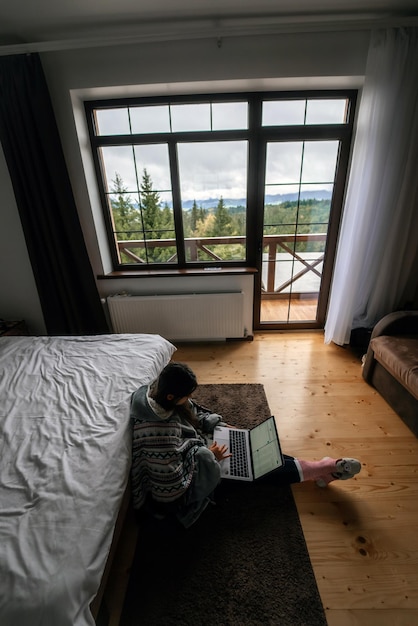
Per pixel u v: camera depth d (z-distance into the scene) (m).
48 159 2.13
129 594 1.01
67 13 1.73
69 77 2.06
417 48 1.83
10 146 2.10
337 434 1.68
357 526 1.21
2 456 1.00
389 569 1.07
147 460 1.09
